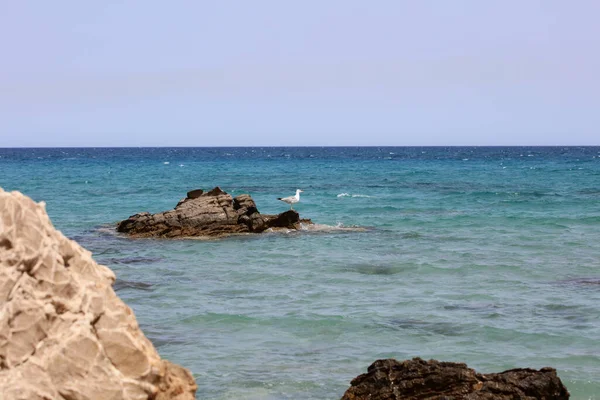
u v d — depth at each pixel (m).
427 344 44.38
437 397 31.94
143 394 20.94
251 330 47.25
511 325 48.34
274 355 42.12
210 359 41.28
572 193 161.00
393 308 53.19
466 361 41.22
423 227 101.62
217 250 80.38
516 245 84.62
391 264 71.62
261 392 36.31
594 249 81.38
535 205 132.88
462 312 52.09
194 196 98.94
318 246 83.38
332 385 37.31
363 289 60.16
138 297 56.62
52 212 120.25
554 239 89.38
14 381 19.09
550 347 43.78
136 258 75.31
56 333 20.16
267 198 149.12
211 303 54.75
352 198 149.12
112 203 136.00
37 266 20.53
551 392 32.19
